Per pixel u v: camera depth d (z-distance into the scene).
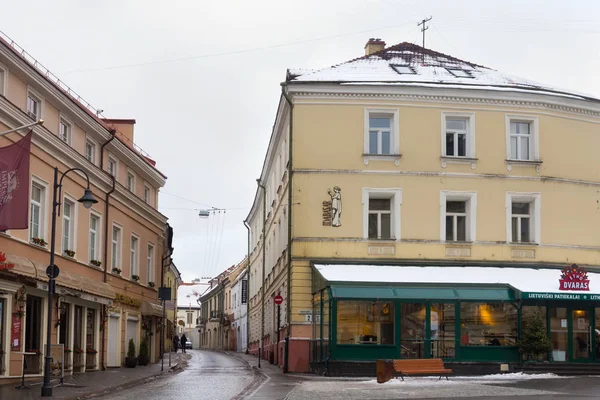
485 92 31.38
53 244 19.72
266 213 48.50
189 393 20.52
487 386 21.73
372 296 27.61
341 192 30.61
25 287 22.86
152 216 39.50
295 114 30.89
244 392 20.77
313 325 30.14
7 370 21.72
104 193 31.38
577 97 32.41
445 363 27.97
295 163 30.69
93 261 30.09
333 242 30.31
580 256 31.98
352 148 30.80
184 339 64.44
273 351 39.84
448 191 31.06
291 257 30.47
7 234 22.05
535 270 30.81
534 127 32.00
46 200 25.08
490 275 29.88
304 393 19.61
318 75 32.06
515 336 28.73
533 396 18.30
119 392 21.06
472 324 28.52
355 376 27.45
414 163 30.95
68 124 27.75
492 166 31.45
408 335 28.09
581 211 32.31
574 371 28.38
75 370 27.89
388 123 31.47
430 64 35.59
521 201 32.03
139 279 37.03
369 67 34.09
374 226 31.11
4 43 21.31
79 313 28.69
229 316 80.81
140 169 36.94
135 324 36.50
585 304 29.61
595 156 32.91
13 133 22.27
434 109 31.31
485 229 31.12
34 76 23.77
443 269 30.22
